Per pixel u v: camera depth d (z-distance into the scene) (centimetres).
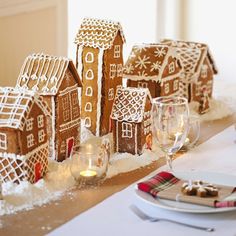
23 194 118
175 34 328
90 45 158
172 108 127
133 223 108
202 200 112
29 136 124
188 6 325
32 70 143
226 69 331
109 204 117
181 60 191
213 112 188
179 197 113
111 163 140
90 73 160
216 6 323
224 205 109
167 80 172
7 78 236
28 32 244
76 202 118
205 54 196
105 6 278
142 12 303
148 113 149
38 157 128
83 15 269
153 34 312
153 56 170
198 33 329
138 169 139
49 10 254
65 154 143
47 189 123
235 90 222
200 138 165
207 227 105
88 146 132
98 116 161
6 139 122
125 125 147
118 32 163
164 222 108
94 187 127
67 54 268
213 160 147
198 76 191
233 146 158
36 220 110
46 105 130
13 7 232
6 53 233
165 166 142
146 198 114
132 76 169
